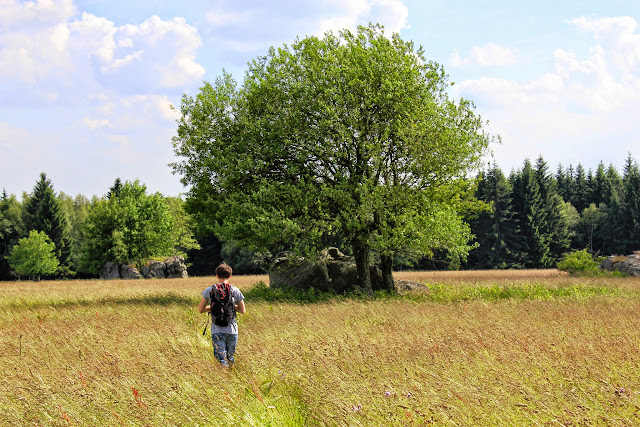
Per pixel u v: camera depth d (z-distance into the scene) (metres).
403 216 19.33
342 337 8.73
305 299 20.09
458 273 52.38
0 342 8.48
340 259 25.23
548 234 83.19
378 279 24.03
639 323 10.49
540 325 10.49
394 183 21.00
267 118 20.80
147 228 65.38
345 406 4.62
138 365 6.55
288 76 21.34
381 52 20.97
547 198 87.31
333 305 16.05
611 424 4.23
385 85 20.00
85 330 10.08
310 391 5.31
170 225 66.75
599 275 36.34
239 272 77.69
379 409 4.58
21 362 6.93
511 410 4.59
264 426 4.40
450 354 7.20
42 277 83.19
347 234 21.11
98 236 64.94
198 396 5.03
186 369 6.25
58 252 82.38
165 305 17.00
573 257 39.03
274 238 19.59
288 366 6.47
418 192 20.72
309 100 20.56
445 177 20.91
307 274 23.06
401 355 7.13
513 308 14.12
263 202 19.86
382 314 12.79
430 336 8.80
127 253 63.97
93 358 7.18
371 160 20.31
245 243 21.16
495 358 6.86
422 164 20.31
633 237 82.88
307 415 4.80
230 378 5.89
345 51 21.14
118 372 6.19
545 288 22.73
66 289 30.55
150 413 4.63
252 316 12.35
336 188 19.94
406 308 14.14
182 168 21.86
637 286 25.08
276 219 18.95
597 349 7.38
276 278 23.98
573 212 95.50
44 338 9.08
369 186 19.73
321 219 19.91
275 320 11.65
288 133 20.64
